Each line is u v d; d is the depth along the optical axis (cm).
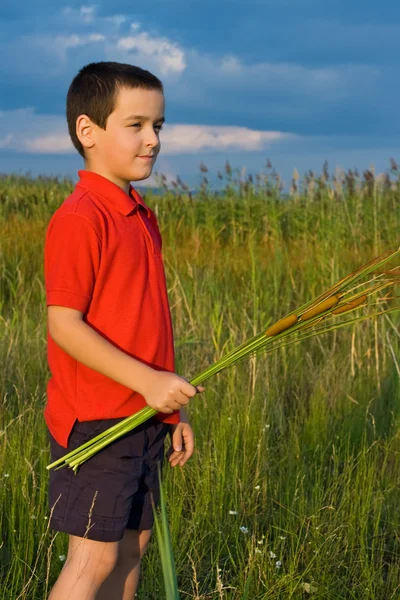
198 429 388
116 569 220
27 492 292
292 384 478
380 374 479
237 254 892
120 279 203
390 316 562
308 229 995
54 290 194
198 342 479
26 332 542
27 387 431
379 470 365
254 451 367
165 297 217
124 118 208
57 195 1310
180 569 276
